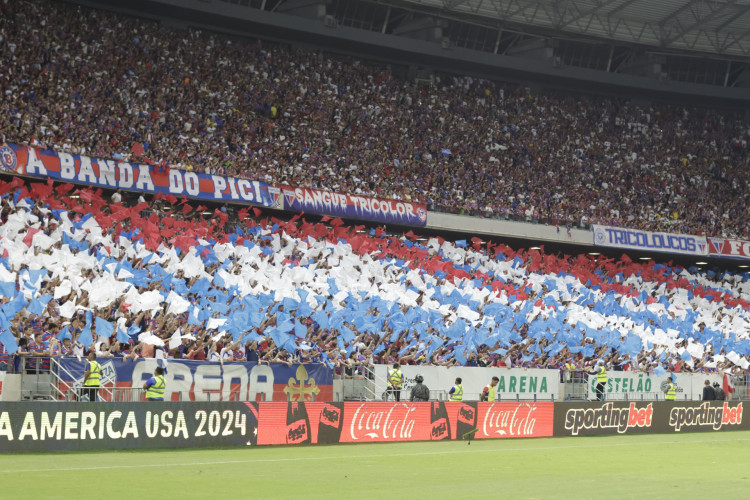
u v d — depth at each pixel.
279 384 26.27
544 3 51.19
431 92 53.12
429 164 48.12
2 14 38.34
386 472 15.91
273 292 30.67
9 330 21.98
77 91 38.09
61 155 32.28
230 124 42.53
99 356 22.88
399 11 53.25
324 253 35.28
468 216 43.88
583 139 56.16
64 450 17.27
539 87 58.59
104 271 25.98
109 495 11.96
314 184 41.28
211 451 18.67
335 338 30.59
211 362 24.80
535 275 41.34
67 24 40.53
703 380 38.97
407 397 29.09
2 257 25.47
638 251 49.91
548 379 33.50
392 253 37.97
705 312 45.59
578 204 51.28
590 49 59.25
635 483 14.98
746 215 56.53
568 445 23.25
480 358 33.66
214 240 32.44
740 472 17.20
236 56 46.44
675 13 53.56
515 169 51.28
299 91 47.25
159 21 45.62
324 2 49.53
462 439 23.94
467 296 36.06
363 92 50.03
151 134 38.59
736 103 62.19
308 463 17.06
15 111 34.88
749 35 56.72
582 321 37.66
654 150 58.03
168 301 25.84
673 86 59.75
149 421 18.42
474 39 56.06
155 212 32.81
